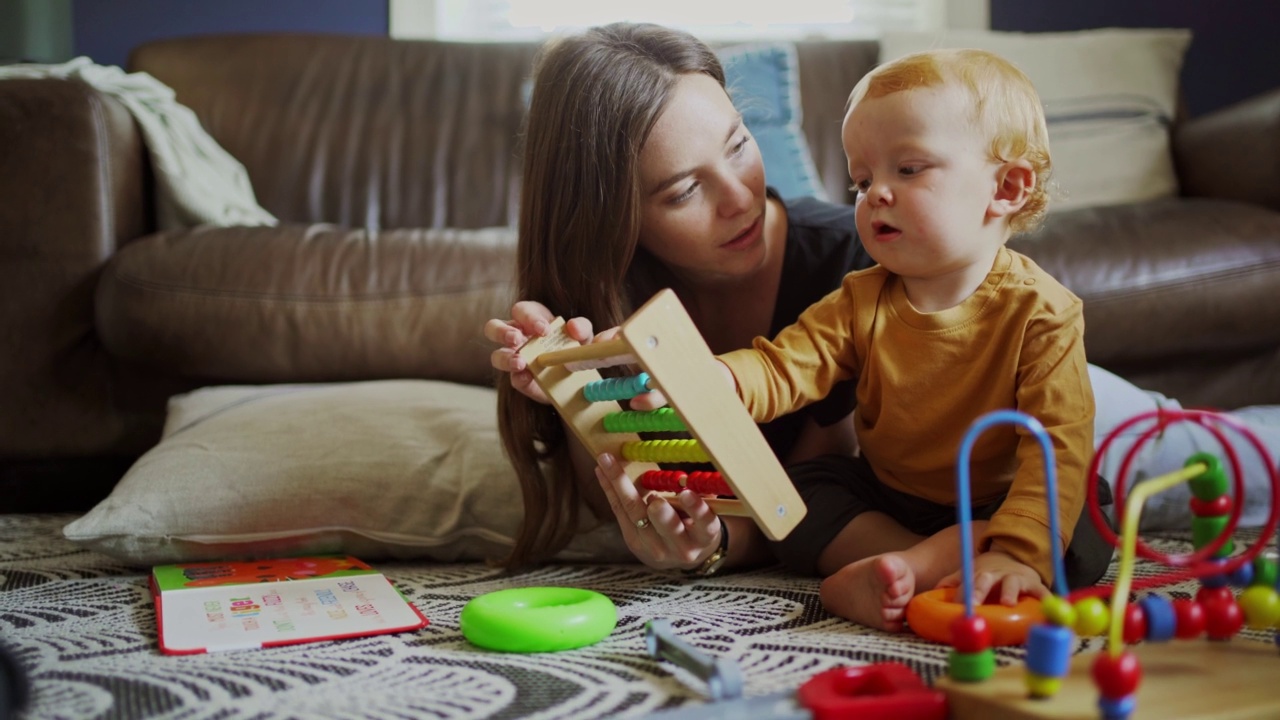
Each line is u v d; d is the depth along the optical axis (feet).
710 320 4.19
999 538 2.99
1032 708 2.06
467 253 5.89
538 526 3.97
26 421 5.71
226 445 4.28
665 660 2.68
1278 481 2.39
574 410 3.40
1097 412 4.49
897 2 9.12
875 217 3.22
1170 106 7.64
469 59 7.77
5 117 5.66
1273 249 6.02
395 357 5.70
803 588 3.60
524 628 2.80
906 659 2.67
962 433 3.37
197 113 7.34
